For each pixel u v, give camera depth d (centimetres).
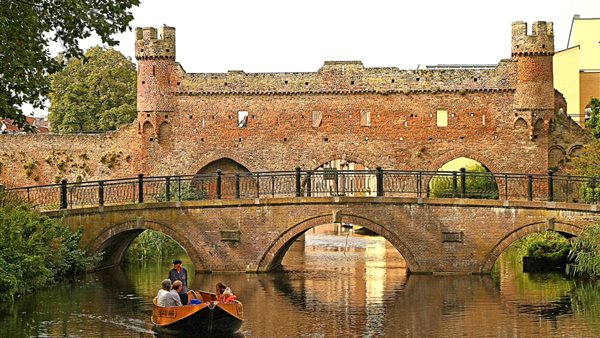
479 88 6300
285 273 4206
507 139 6297
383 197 4106
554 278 4016
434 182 6234
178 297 2823
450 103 6322
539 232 4322
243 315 3086
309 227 4134
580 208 3950
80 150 6456
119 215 4097
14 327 2802
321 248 5766
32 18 2823
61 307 3161
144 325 2858
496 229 4047
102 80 7956
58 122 8000
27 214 3572
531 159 6272
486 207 4053
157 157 6419
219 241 4156
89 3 2920
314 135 6381
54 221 3884
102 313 3061
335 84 6372
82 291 3531
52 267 3766
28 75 2908
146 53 6400
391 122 6353
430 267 4100
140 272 4219
